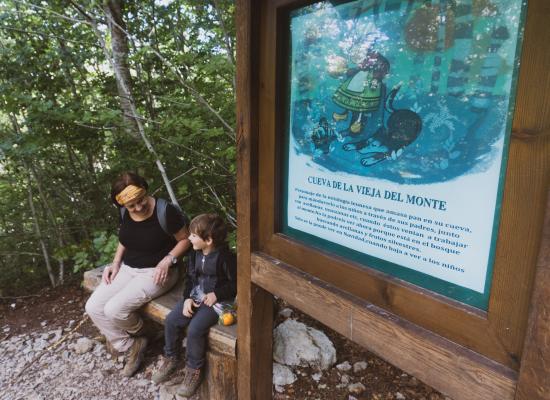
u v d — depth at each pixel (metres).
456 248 0.90
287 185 1.36
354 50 1.03
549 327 0.73
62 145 4.05
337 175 1.15
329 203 1.20
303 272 1.32
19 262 4.12
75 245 3.54
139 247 2.46
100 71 4.08
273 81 1.29
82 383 2.47
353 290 1.16
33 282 4.16
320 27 1.12
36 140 3.29
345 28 1.05
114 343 2.48
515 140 0.76
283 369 2.37
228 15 3.73
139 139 3.56
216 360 2.01
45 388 2.45
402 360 1.02
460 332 0.90
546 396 0.75
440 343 0.93
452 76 0.84
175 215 2.45
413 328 0.99
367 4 0.98
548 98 0.70
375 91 1.00
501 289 0.82
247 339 1.67
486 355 0.86
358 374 2.37
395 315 1.04
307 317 2.94
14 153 3.25
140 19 3.96
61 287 4.01
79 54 3.86
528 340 0.76
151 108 3.92
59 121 3.29
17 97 3.14
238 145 1.47
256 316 1.64
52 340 2.99
